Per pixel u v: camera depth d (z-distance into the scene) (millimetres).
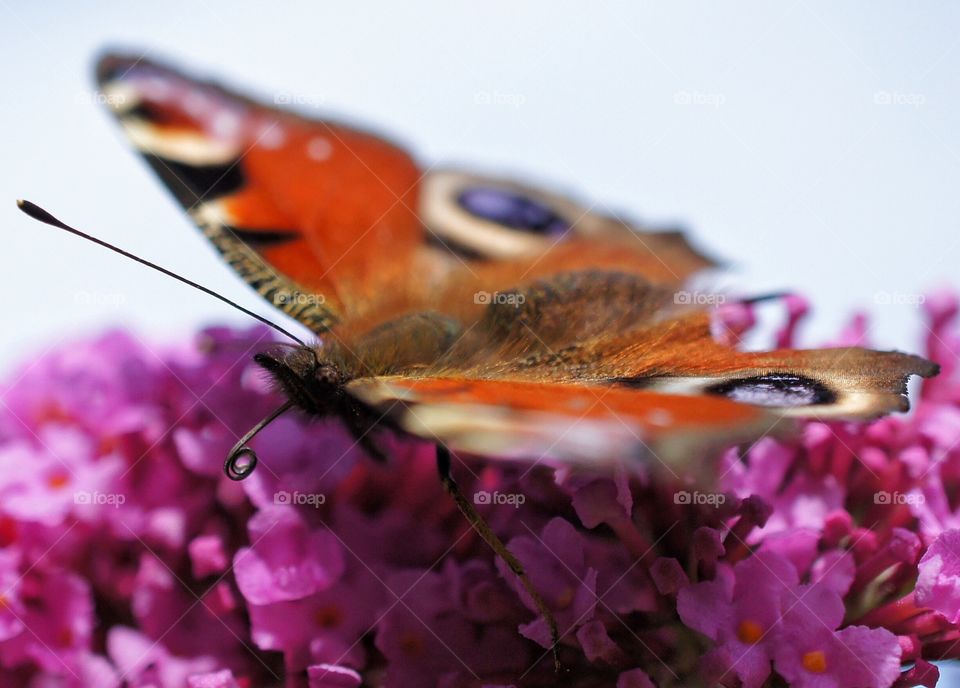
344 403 191
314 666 189
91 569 196
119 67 203
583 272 201
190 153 202
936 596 187
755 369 184
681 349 190
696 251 207
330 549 191
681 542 188
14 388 201
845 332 201
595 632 186
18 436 200
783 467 193
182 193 202
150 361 199
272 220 202
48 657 193
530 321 196
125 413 197
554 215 208
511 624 189
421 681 189
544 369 189
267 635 191
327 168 204
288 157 204
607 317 197
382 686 189
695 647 187
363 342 193
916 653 188
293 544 191
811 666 184
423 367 191
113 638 193
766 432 180
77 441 199
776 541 189
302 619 191
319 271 202
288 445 194
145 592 194
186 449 195
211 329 200
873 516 193
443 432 188
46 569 195
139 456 196
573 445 184
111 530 195
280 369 190
